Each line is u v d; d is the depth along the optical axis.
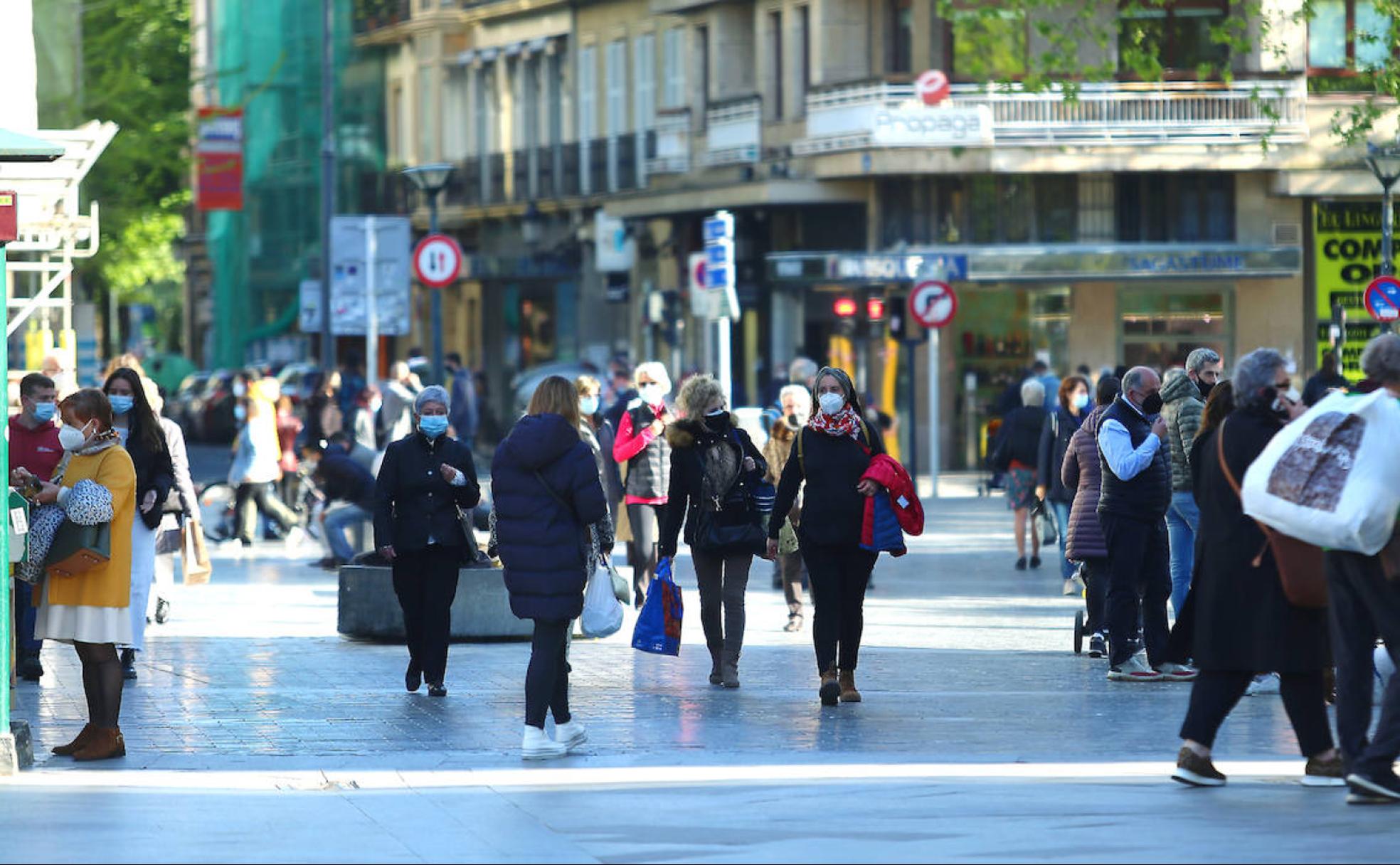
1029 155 147.25
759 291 161.88
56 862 31.23
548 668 42.31
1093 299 151.25
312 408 105.31
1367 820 34.34
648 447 70.94
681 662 58.53
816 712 48.62
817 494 49.16
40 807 36.53
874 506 48.91
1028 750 42.91
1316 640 37.22
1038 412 87.06
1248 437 37.28
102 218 119.62
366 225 118.31
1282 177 149.50
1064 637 64.00
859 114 147.75
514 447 42.19
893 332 125.88
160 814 35.78
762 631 65.75
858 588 49.84
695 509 52.97
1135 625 53.62
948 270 145.50
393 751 43.47
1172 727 46.00
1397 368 36.22
